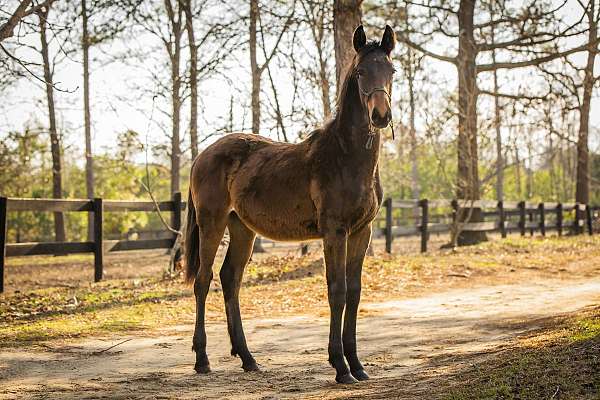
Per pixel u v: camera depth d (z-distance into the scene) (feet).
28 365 21.79
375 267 47.03
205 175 22.97
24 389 18.63
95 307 33.42
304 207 20.33
